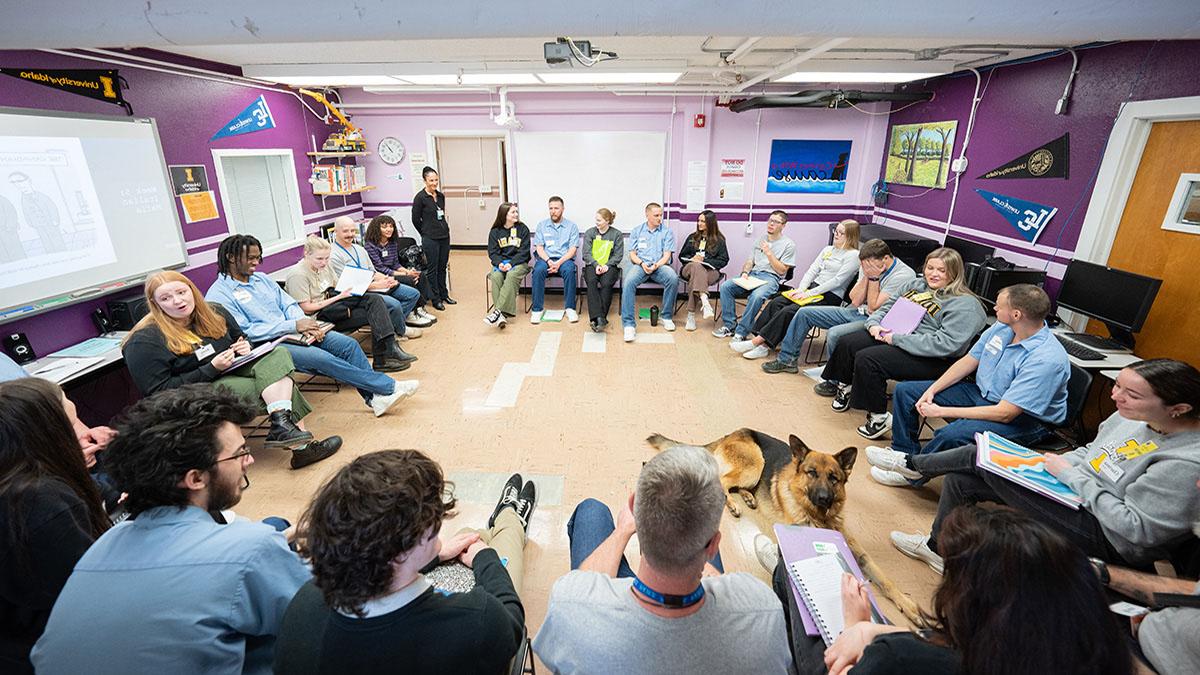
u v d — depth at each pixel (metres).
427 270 5.39
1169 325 2.95
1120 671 0.76
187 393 1.14
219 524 1.09
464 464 2.85
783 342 4.10
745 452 2.53
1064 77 3.54
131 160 3.25
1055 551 0.78
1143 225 3.10
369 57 4.10
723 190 6.01
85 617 0.96
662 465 0.94
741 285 4.72
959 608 0.84
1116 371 2.73
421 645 0.87
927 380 3.08
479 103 5.88
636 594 0.96
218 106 4.12
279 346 2.92
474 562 1.31
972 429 2.44
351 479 0.89
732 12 1.64
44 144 2.75
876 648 0.95
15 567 1.16
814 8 1.62
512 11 1.65
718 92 5.42
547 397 3.64
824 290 4.27
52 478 1.25
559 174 6.05
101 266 3.07
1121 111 3.13
